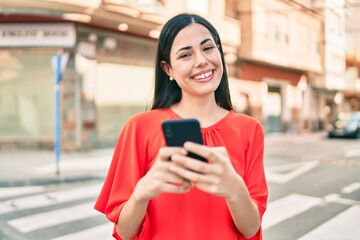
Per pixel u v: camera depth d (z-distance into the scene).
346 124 18.42
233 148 1.25
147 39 12.13
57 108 7.15
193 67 1.22
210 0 13.75
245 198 1.00
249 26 16.00
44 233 4.02
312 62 21.05
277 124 19.86
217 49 1.27
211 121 1.31
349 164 9.41
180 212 1.17
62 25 10.15
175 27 1.25
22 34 10.18
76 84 10.48
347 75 26.39
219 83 1.40
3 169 7.41
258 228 1.16
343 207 5.22
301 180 7.22
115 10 10.20
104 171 7.38
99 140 11.11
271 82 18.75
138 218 1.09
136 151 1.25
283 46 18.16
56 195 5.72
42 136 10.74
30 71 10.64
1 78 10.55
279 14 17.89
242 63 16.58
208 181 0.90
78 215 4.67
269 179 7.30
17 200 5.39
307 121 22.44
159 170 0.94
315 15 21.38
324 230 4.23
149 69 12.35
